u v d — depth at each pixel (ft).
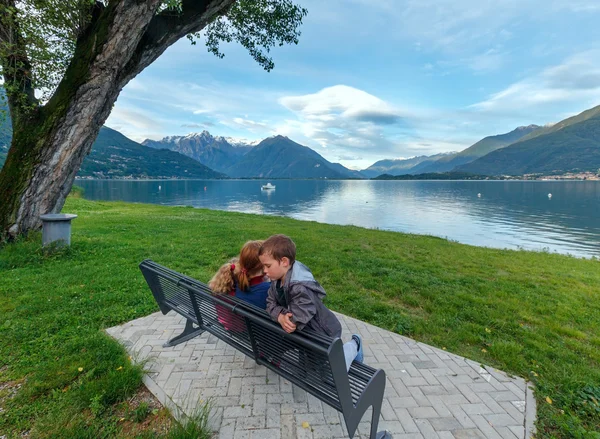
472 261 27.86
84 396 7.89
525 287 20.02
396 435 7.27
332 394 6.33
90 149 23.16
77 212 55.67
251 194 289.53
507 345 11.65
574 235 84.53
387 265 24.04
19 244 20.63
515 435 7.40
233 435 7.02
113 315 12.94
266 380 9.03
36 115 21.22
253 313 6.98
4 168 21.25
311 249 28.76
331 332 6.93
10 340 10.71
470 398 8.65
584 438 7.36
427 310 15.48
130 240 29.94
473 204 186.80
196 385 8.73
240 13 29.35
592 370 10.36
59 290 15.52
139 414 7.51
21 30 20.40
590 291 19.89
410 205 180.86
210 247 28.14
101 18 19.86
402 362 10.39
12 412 7.46
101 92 20.84
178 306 10.78
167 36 22.52
